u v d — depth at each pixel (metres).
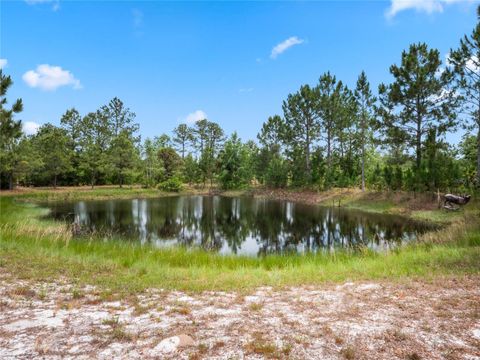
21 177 35.59
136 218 21.53
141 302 4.05
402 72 23.09
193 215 23.52
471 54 18.83
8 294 4.12
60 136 40.72
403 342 2.85
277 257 9.19
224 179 47.28
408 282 5.05
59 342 2.80
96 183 48.66
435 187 21.39
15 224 12.37
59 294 4.26
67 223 18.05
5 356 2.52
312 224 19.12
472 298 4.10
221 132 63.50
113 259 7.48
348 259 8.52
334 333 3.05
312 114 35.91
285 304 4.04
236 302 4.13
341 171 34.84
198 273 6.20
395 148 26.64
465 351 2.67
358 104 30.42
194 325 3.26
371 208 24.28
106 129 49.44
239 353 2.63
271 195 38.62
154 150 52.44
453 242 9.48
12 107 16.22
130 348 2.71
